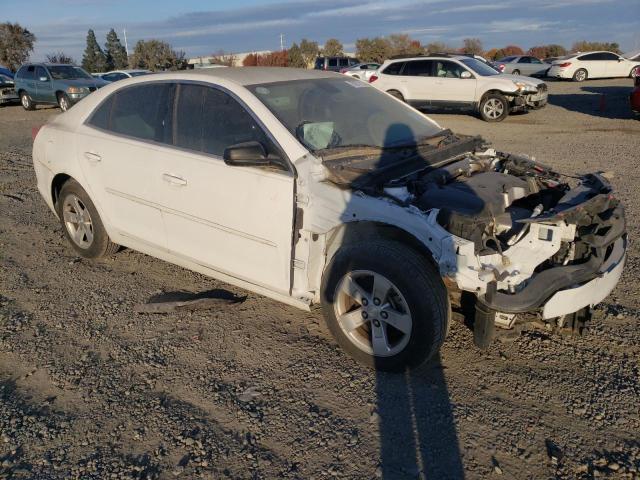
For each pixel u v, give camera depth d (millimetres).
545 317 3000
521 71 31531
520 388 3158
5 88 20266
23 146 11609
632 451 2686
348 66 29031
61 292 4430
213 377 3301
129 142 4180
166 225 4055
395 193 3100
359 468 2598
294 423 2900
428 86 15352
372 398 3082
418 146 3857
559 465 2609
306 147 3398
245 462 2648
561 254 3291
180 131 3900
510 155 4316
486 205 3174
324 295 3373
